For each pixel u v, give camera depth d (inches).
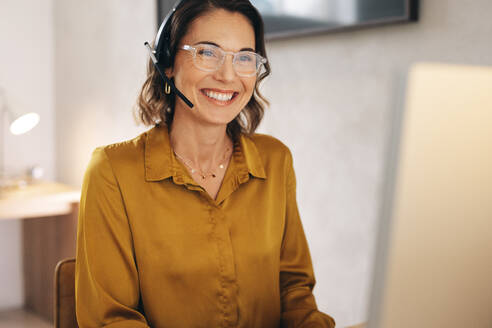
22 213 106.1
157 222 40.0
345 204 74.0
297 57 79.4
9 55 132.5
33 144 137.0
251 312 41.8
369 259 70.9
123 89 116.3
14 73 133.4
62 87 137.1
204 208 40.8
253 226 42.2
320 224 78.2
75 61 131.5
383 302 18.2
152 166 40.8
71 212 112.6
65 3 133.8
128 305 40.0
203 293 40.1
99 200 40.1
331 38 73.8
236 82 40.7
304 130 79.4
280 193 45.3
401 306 18.4
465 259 19.1
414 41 63.4
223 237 40.6
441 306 19.2
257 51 44.4
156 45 42.6
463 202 18.6
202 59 39.9
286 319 44.1
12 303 134.3
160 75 44.3
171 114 45.3
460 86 17.6
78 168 132.3
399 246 17.8
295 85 80.1
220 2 40.6
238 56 40.3
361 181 71.4
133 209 40.2
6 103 132.4
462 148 18.1
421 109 17.1
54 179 139.8
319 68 76.0
